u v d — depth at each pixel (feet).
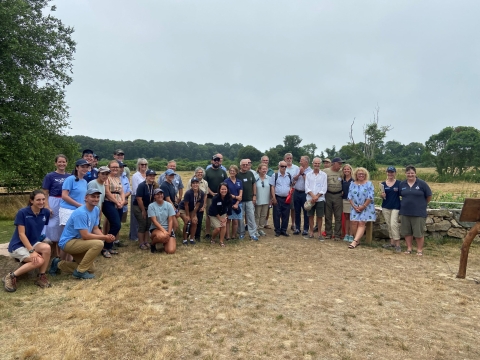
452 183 84.33
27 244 15.06
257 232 26.16
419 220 21.25
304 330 11.18
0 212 37.09
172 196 23.75
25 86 45.14
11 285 14.58
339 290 15.06
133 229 24.71
